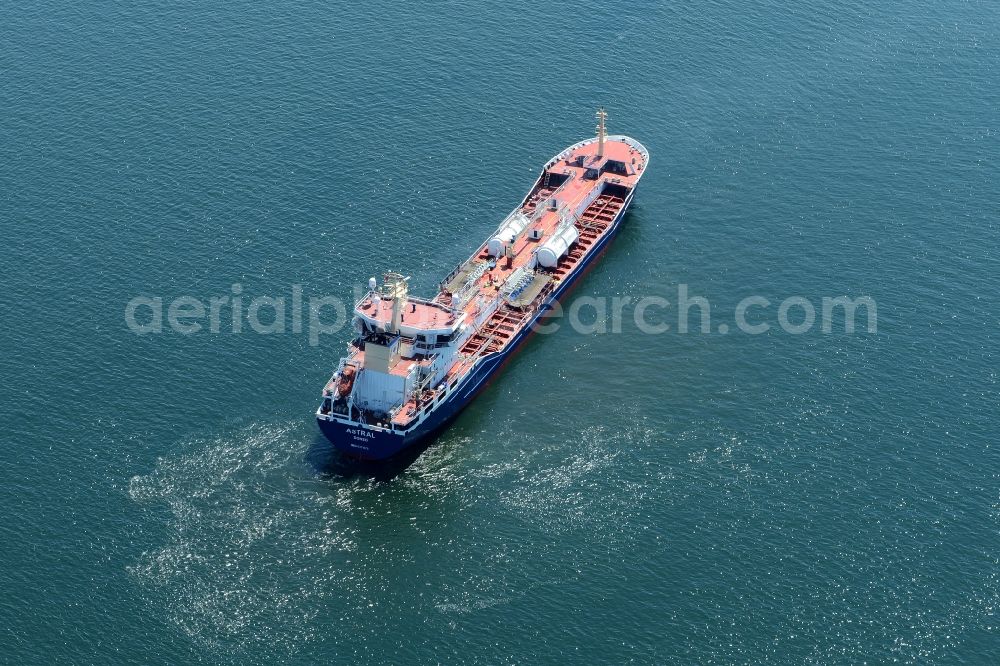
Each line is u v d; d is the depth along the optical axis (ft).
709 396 625.00
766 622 508.53
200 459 579.89
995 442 595.47
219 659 491.72
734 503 563.07
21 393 608.19
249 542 541.75
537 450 595.06
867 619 510.58
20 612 505.66
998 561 535.60
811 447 592.60
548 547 542.16
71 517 547.49
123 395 611.06
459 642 499.51
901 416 610.65
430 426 597.11
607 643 499.51
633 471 581.53
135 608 510.17
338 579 526.16
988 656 497.46
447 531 549.95
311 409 609.83
